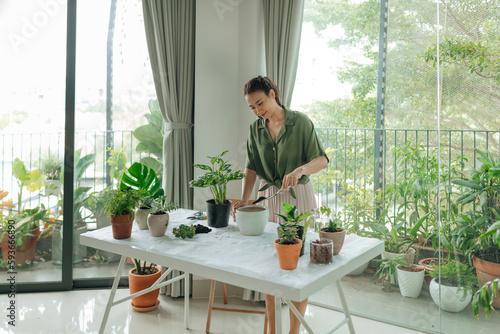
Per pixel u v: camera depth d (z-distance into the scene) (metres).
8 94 3.13
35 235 3.20
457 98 2.35
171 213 2.40
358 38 2.88
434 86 2.55
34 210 3.20
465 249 2.36
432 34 2.54
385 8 2.75
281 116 2.24
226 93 3.11
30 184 3.19
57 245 3.23
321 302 3.01
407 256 2.78
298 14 2.86
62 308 2.85
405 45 2.67
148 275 2.81
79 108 3.22
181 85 3.08
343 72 2.95
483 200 2.26
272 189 2.36
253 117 3.10
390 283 2.83
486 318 2.30
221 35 3.07
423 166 2.65
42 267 3.22
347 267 1.60
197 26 3.02
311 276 1.44
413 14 2.62
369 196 2.94
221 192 2.12
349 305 2.91
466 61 2.30
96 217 3.32
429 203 2.68
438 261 2.67
